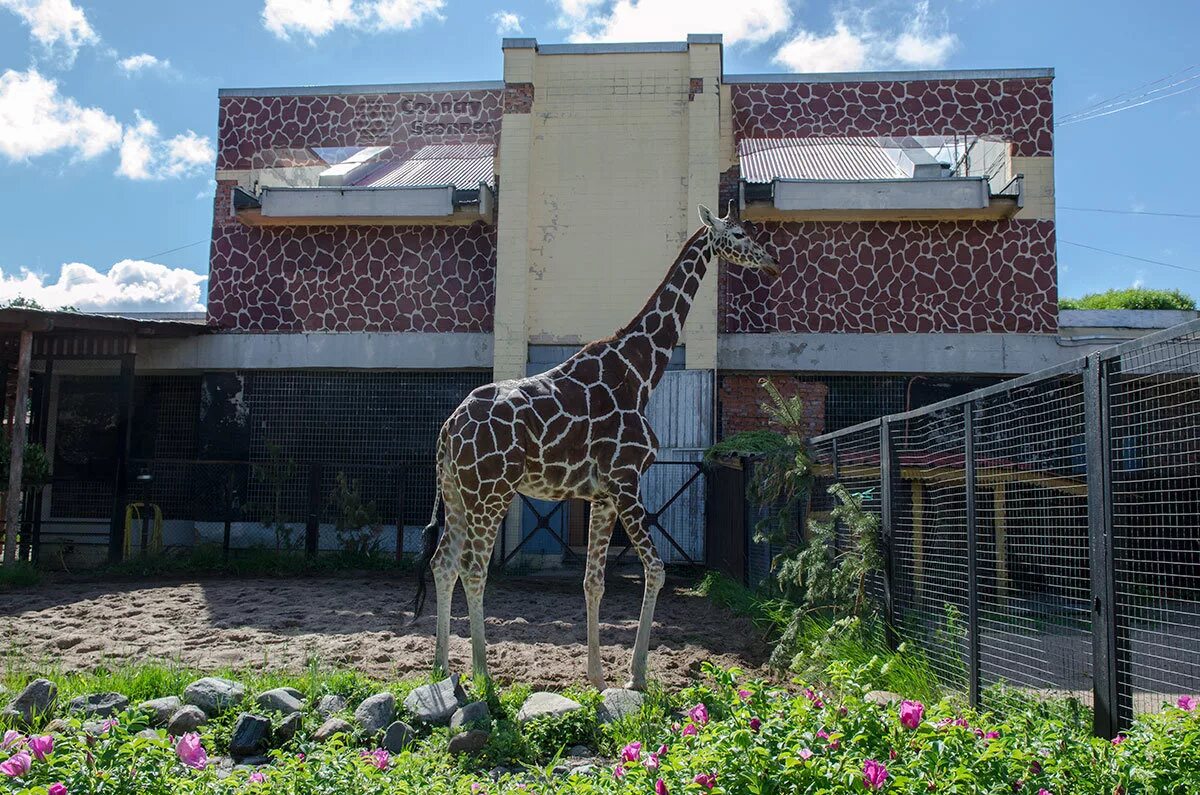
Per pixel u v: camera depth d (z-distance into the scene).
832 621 7.94
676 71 16.52
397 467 15.14
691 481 14.77
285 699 6.05
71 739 4.04
